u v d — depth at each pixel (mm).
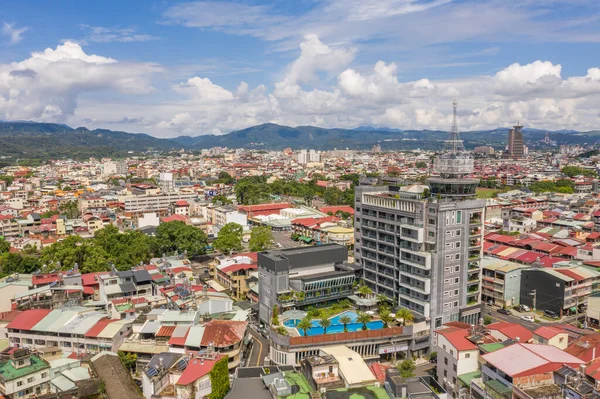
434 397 93062
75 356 125125
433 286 147375
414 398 92062
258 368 118625
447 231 148250
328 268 176625
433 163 166500
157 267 198625
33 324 137500
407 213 156000
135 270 185875
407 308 154250
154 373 107500
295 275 167875
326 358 106562
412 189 173125
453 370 118062
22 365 109688
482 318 145125
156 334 129250
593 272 183875
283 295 158375
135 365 125000
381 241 168375
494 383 96750
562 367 95188
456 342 118438
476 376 111500
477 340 118938
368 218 175125
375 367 113062
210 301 153125
